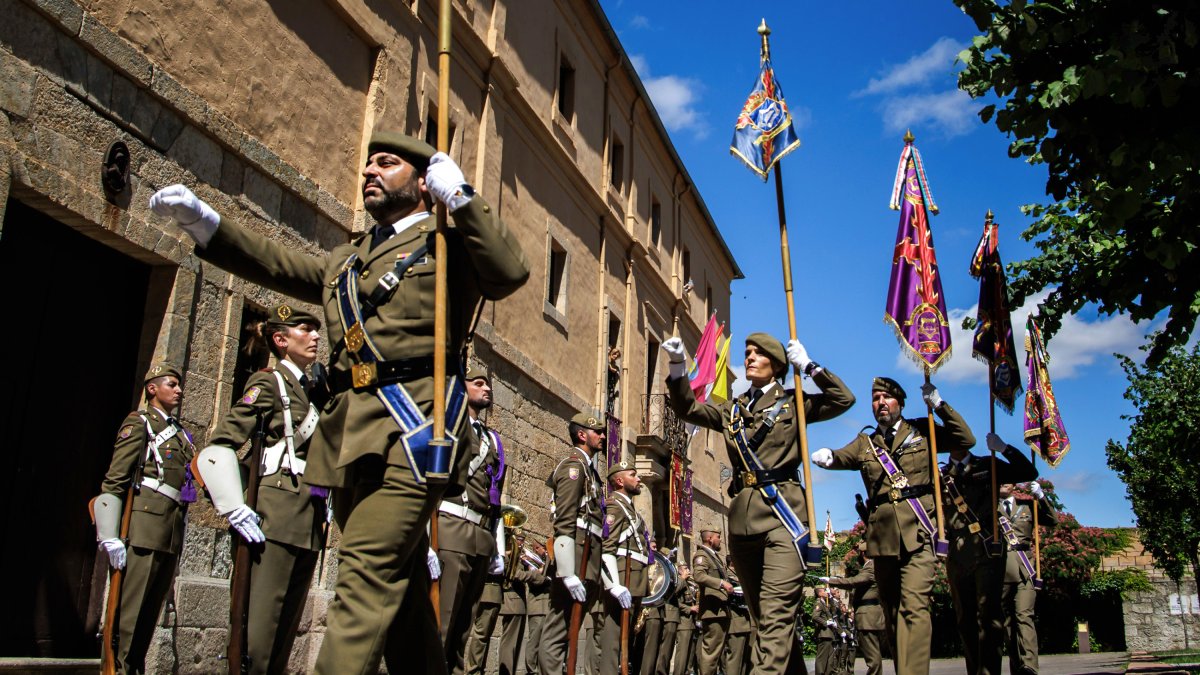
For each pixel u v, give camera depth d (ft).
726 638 44.45
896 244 30.35
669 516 76.84
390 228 12.87
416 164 13.00
